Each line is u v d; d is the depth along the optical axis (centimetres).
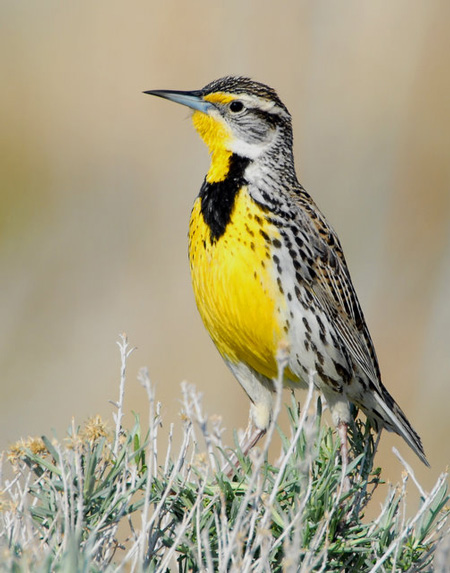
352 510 652
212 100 861
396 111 1728
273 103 862
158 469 642
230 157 845
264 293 784
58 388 1510
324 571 598
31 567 487
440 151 1694
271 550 569
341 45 1770
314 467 666
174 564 651
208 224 798
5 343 1586
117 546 586
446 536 618
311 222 818
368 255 1638
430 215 1656
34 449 582
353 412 866
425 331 1505
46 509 571
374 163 1712
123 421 1326
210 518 596
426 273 1591
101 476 588
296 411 680
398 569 597
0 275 1702
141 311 1609
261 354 808
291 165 868
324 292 811
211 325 821
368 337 873
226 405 1425
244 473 634
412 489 1141
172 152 1806
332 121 1744
